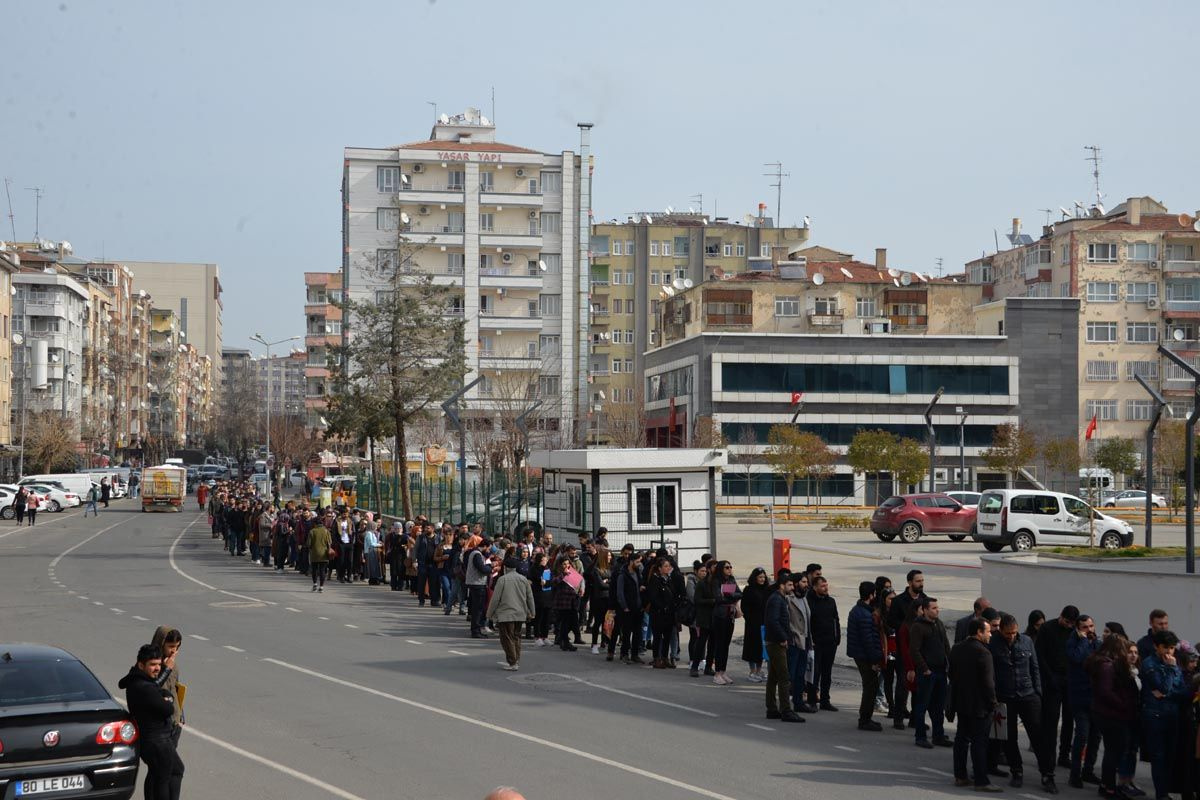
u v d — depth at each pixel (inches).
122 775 391.5
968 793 476.1
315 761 495.2
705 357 3132.4
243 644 852.0
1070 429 3245.6
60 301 4092.0
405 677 722.2
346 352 1904.5
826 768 502.6
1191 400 3481.8
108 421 5012.3
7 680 406.6
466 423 3233.3
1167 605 720.3
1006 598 823.1
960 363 3211.1
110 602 1128.2
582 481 1266.0
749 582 744.3
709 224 4621.1
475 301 3705.7
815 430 3152.1
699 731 574.9
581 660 824.3
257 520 1644.9
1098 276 3540.8
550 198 3786.9
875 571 1355.8
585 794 444.5
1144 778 527.5
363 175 3683.6
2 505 2625.5
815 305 3533.5
